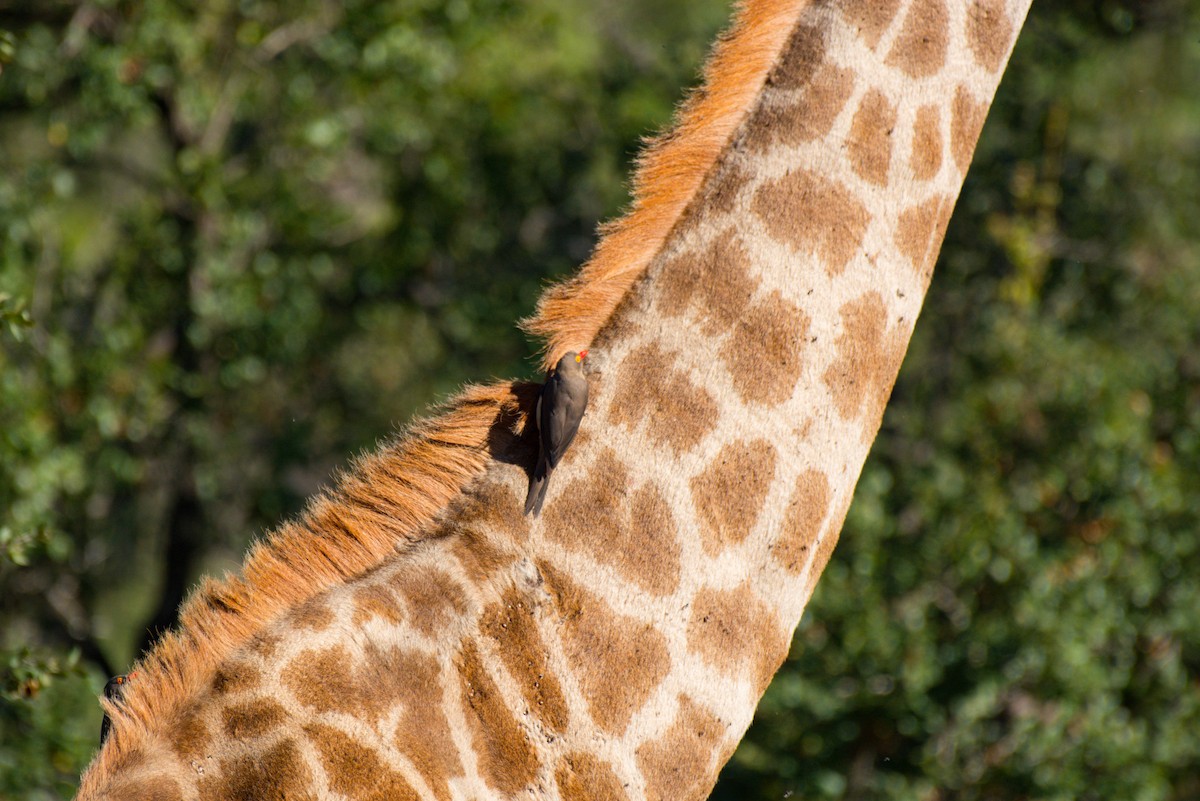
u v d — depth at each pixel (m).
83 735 27.22
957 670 31.86
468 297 41.62
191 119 35.72
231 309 35.62
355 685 13.80
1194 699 32.03
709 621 14.02
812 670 31.86
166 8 33.16
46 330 32.59
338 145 36.25
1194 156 38.53
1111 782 31.00
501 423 14.66
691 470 14.09
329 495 14.84
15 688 22.25
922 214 14.79
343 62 35.94
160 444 37.25
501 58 39.78
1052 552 32.12
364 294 41.50
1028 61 38.12
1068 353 34.19
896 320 14.75
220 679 14.01
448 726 13.74
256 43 34.78
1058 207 38.12
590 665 13.78
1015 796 31.17
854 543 32.09
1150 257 37.03
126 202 39.59
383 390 44.53
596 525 14.01
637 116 41.75
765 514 14.19
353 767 13.57
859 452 14.67
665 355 14.29
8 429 28.36
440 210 41.03
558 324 14.61
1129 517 32.22
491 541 14.15
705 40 43.16
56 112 34.25
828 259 14.40
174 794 13.66
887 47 14.67
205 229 35.75
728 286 14.37
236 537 40.72
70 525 36.12
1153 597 32.81
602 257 14.73
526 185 42.38
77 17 33.44
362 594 14.16
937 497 32.84
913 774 31.75
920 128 14.72
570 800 13.66
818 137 14.52
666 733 13.88
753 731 32.53
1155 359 35.00
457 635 13.93
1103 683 31.14
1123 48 38.75
